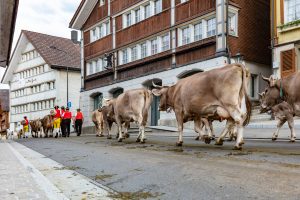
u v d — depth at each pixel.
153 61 29.42
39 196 4.33
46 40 56.19
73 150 10.93
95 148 11.14
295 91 9.73
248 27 25.16
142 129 12.48
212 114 8.90
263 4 26.45
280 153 7.67
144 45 30.81
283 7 22.61
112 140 15.14
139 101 12.65
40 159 8.80
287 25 22.22
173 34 27.36
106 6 35.59
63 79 52.97
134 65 31.42
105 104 16.73
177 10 27.08
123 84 32.81
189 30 26.20
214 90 8.64
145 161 7.21
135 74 31.59
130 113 12.92
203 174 5.50
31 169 6.68
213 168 5.95
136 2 31.39
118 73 33.84
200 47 25.05
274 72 22.98
